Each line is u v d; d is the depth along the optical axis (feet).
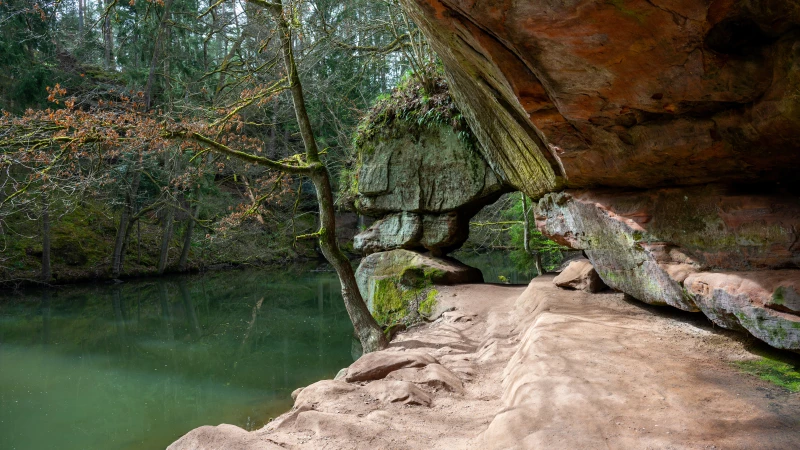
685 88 10.87
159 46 68.69
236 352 37.50
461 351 22.91
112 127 22.86
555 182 20.56
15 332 44.19
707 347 13.38
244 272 86.48
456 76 22.25
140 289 67.72
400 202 39.52
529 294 25.63
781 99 9.93
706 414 9.27
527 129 18.12
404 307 35.29
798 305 10.37
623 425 9.11
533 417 9.89
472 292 34.09
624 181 16.70
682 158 13.35
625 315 17.63
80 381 30.60
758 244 12.35
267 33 45.93
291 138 93.61
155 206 77.05
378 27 41.19
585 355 13.06
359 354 34.83
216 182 82.58
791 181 12.66
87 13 100.12
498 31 10.82
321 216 28.14
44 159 22.33
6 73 62.23
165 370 32.91
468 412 13.48
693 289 13.71
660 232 15.57
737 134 11.60
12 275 62.59
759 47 9.64
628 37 9.80
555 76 11.57
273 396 26.55
